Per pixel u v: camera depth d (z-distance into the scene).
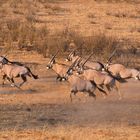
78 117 49.00
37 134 41.38
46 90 60.84
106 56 78.31
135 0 161.12
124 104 55.25
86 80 55.84
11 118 48.19
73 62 69.00
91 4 151.62
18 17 124.06
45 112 50.88
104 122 46.81
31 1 151.75
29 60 77.75
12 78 62.03
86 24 114.00
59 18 122.19
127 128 44.12
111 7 147.38
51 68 63.91
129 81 66.44
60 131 41.81
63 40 87.38
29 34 92.25
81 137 39.34
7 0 150.38
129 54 82.44
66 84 63.56
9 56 80.25
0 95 58.09
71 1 157.50
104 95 57.81
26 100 55.97
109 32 103.56
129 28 110.06
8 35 93.94
